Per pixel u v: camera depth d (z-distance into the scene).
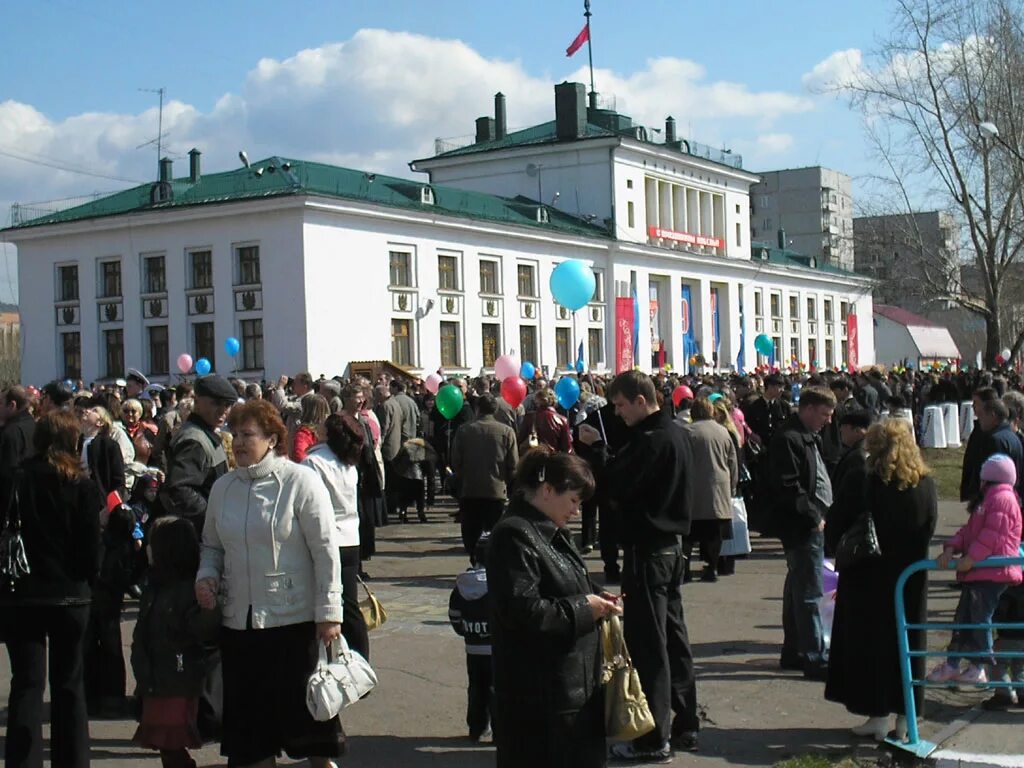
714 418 12.77
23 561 5.92
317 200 37.84
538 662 4.57
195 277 40.91
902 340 85.25
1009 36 30.41
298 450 8.24
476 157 57.78
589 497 4.84
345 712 7.70
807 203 99.56
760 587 12.17
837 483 7.82
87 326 43.28
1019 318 42.53
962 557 7.34
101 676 7.74
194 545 6.30
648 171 57.41
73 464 6.08
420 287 42.16
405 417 18.39
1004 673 7.48
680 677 6.74
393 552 15.25
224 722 5.51
